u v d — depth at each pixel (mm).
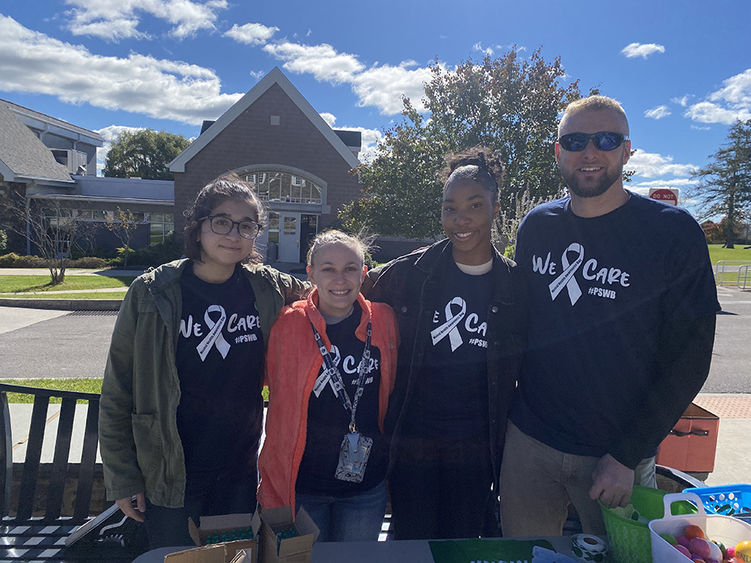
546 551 1763
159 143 57125
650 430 1913
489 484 2361
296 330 2176
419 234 13672
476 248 2252
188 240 2086
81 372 7324
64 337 9805
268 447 2195
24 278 18016
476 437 2295
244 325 2143
